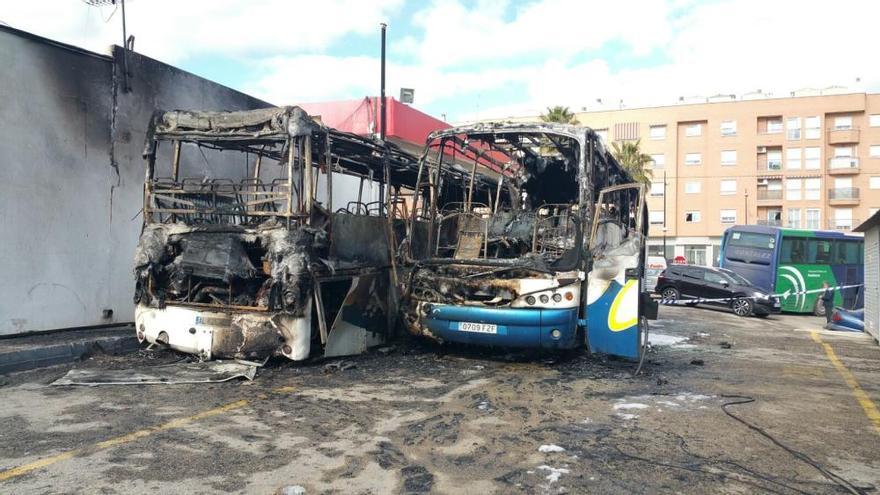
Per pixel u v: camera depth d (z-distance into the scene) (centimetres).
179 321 779
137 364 755
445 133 920
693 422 584
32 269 852
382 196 1127
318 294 768
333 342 807
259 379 705
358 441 499
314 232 756
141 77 1015
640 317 825
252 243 760
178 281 775
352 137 868
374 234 899
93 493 380
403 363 838
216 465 435
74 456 443
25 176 842
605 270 834
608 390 715
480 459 464
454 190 1012
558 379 768
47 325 873
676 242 5572
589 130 862
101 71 946
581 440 517
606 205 965
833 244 2480
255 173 1070
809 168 5344
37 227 858
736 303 2141
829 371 916
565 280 802
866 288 1515
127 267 995
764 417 612
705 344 1208
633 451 491
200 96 1141
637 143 4472
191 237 776
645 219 1329
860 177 5269
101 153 948
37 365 732
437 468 443
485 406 622
